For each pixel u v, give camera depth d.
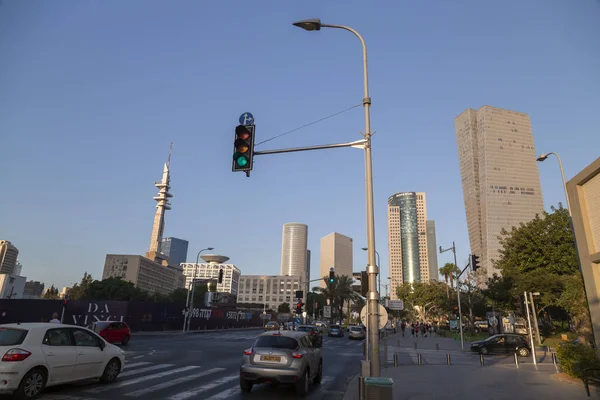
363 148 10.72
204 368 13.97
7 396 8.09
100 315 37.69
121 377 11.36
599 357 11.62
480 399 9.75
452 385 12.05
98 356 9.95
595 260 11.81
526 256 40.06
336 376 14.08
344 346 31.48
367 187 10.45
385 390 7.50
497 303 42.91
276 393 10.09
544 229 40.41
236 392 9.89
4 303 35.91
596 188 12.05
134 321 38.69
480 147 143.00
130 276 163.25
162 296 121.81
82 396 8.63
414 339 46.47
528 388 11.52
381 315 9.63
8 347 8.05
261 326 79.56
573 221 12.97
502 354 25.78
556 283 34.69
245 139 10.18
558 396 10.24
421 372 15.60
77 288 102.81
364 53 11.48
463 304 63.41
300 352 10.00
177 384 10.62
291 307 178.50
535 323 33.72
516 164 139.25
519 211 132.88
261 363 9.75
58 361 8.76
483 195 136.88
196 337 34.62
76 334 9.60
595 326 11.80
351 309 103.38
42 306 37.03
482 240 134.00
